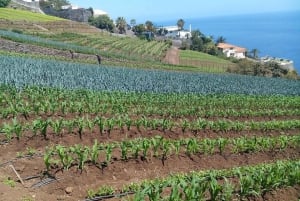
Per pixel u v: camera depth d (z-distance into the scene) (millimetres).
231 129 16875
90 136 13414
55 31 112562
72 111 16453
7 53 43969
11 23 100812
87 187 10086
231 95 28891
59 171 10445
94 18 176000
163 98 22859
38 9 166125
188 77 39438
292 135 17391
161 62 94500
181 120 18047
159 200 8414
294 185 10594
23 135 12625
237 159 13234
